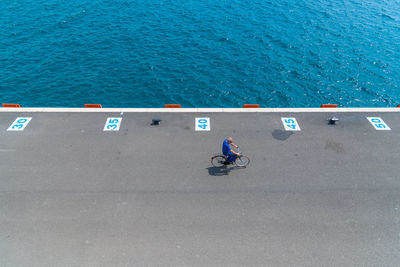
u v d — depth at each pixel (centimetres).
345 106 2811
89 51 3469
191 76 3120
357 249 1173
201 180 1440
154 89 2950
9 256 1142
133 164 1515
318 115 1834
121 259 1135
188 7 4519
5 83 2939
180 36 3784
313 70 3250
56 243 1184
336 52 3534
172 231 1224
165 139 1662
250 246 1177
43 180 1427
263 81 3080
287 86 3028
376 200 1355
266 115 1830
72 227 1238
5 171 1466
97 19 4156
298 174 1470
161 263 1123
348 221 1270
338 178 1452
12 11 4275
